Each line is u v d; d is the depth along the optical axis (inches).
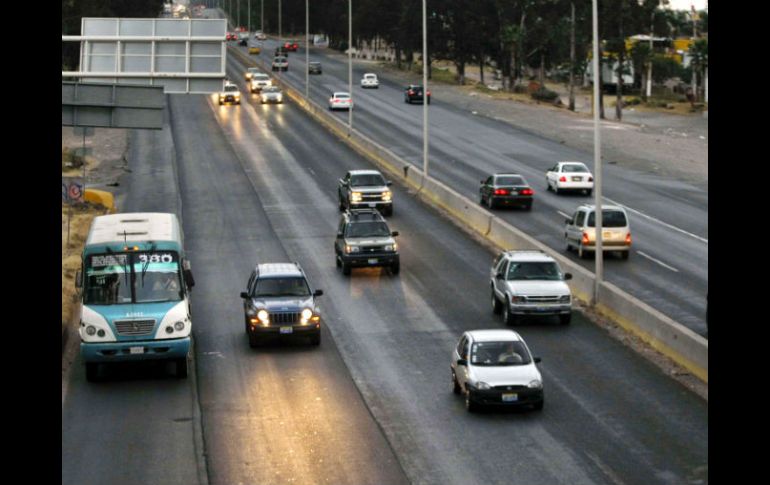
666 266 2330.2
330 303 2039.9
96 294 1536.7
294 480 1115.9
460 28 7864.2
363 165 3993.6
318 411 1374.3
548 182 3472.0
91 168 3882.9
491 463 1165.7
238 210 3125.0
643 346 1695.4
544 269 1886.1
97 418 1344.7
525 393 1342.3
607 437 1252.5
